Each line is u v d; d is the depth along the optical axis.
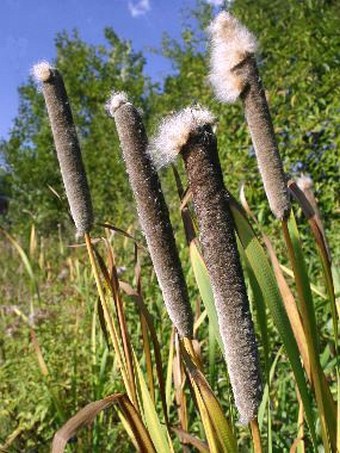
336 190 5.39
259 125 1.32
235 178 6.05
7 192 23.80
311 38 6.55
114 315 3.62
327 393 1.47
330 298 1.53
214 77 1.33
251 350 1.28
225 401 3.12
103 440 3.46
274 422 3.02
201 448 1.77
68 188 2.01
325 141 5.60
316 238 1.52
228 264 1.27
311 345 1.45
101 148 16.27
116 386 3.70
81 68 22.30
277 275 1.58
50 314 5.39
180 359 2.00
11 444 3.80
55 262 9.28
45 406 3.78
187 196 1.69
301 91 6.14
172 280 1.62
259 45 1.32
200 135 1.24
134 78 22.42
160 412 3.39
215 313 1.56
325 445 1.47
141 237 5.61
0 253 12.38
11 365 4.50
